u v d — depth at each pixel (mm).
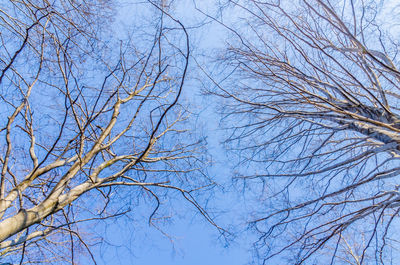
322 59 3910
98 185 3242
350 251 4145
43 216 2654
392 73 2871
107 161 3646
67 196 2922
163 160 5137
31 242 3930
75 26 3818
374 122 2645
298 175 3312
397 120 2852
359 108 3350
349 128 3383
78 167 3143
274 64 3955
